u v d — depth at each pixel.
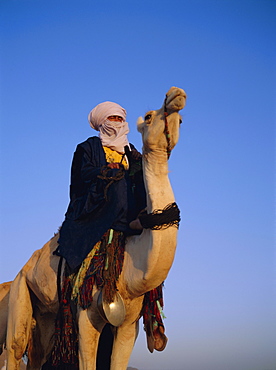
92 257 6.11
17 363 7.07
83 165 6.50
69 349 6.20
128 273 5.93
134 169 6.39
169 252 5.72
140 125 5.84
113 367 6.23
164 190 5.73
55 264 6.68
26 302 7.04
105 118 6.84
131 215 6.18
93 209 6.23
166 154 5.71
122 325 6.26
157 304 6.23
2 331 7.47
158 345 6.31
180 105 5.46
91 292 5.97
